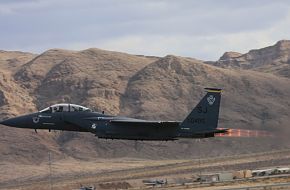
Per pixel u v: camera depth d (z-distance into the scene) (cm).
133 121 15250
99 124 15538
